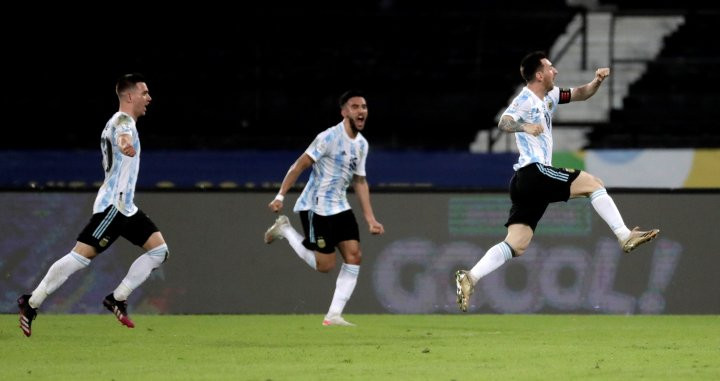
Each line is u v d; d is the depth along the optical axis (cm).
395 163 5803
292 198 4181
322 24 6769
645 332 3178
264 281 4172
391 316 4016
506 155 5800
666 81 6550
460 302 2720
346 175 3331
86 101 6378
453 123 6394
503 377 1848
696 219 4162
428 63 6650
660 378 1841
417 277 4147
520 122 2728
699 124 6328
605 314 4125
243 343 2705
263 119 6378
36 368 2038
